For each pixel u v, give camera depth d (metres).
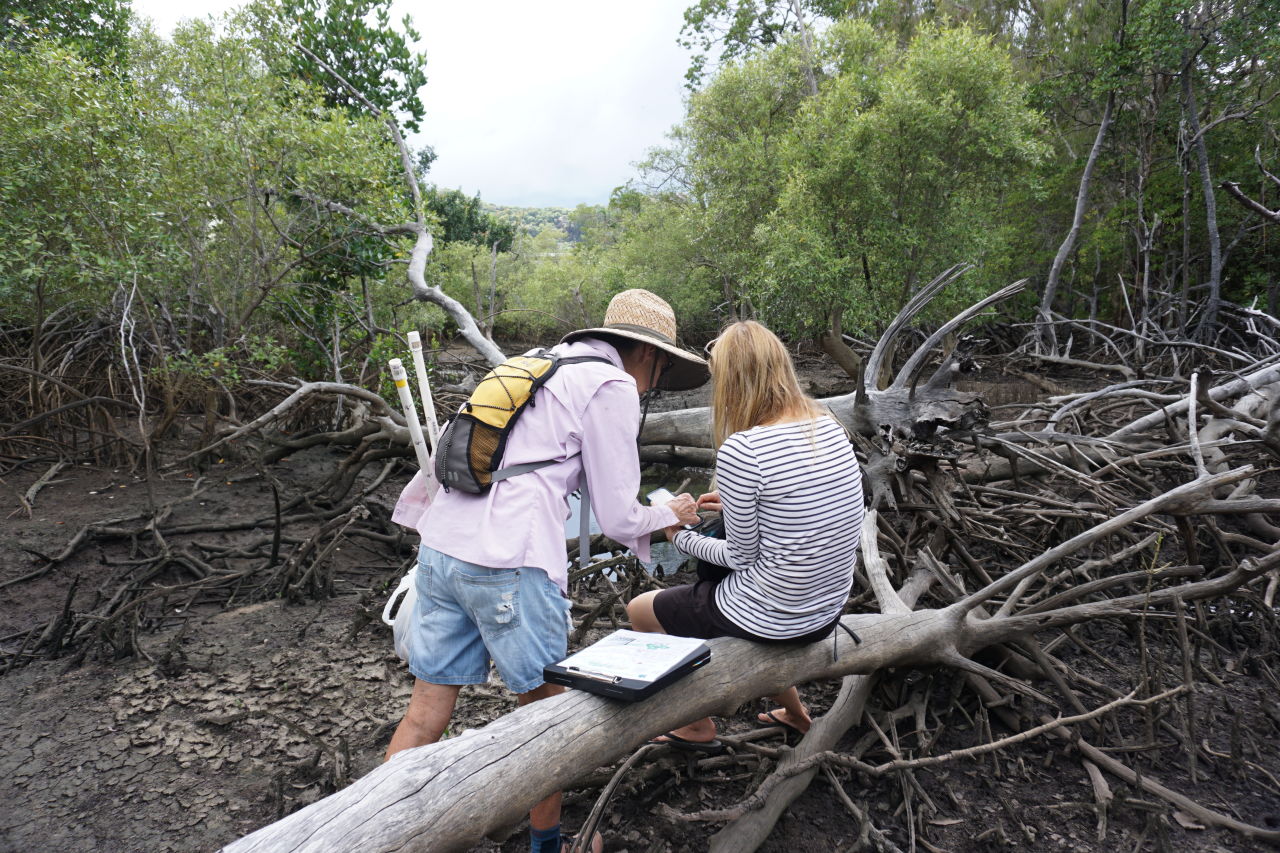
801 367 14.49
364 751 2.88
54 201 6.37
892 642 2.66
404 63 8.67
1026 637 2.99
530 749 1.79
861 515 2.14
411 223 7.34
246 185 7.03
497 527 1.94
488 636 1.97
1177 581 4.03
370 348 8.22
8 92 6.02
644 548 2.17
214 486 6.79
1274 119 12.84
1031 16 15.55
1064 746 2.85
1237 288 14.57
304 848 1.48
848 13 16.91
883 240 9.68
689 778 2.61
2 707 3.24
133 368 8.31
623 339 2.23
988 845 2.37
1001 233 11.40
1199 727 2.99
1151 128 13.73
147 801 2.60
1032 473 5.33
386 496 6.67
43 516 5.91
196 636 3.94
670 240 16.95
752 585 2.17
